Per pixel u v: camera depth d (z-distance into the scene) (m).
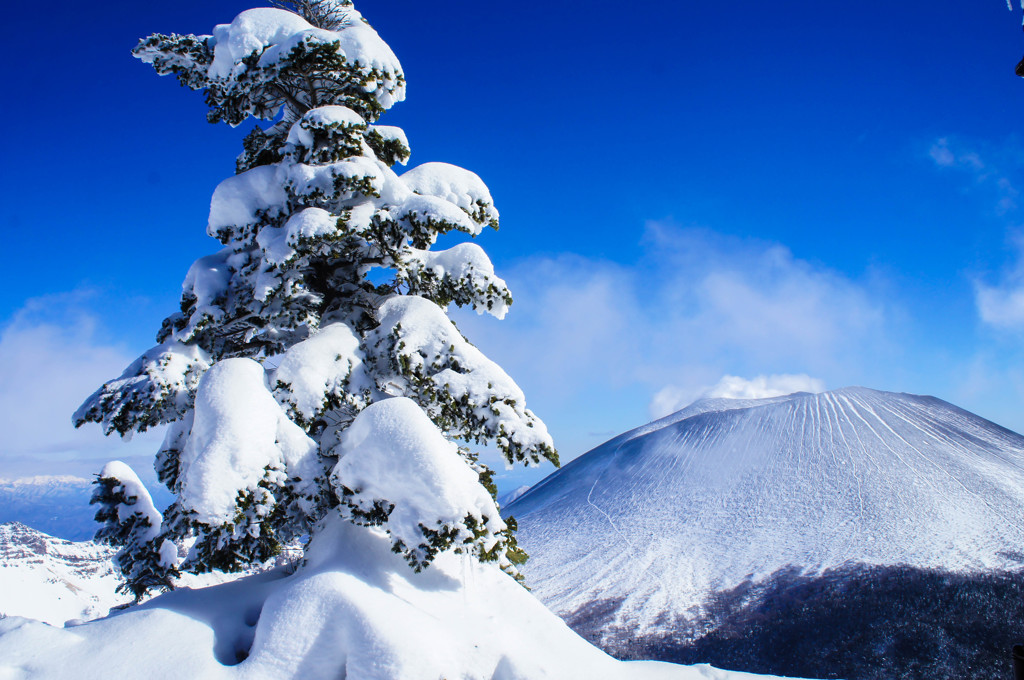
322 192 7.64
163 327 8.71
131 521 10.14
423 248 8.65
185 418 7.93
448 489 6.27
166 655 5.70
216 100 8.97
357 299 9.02
